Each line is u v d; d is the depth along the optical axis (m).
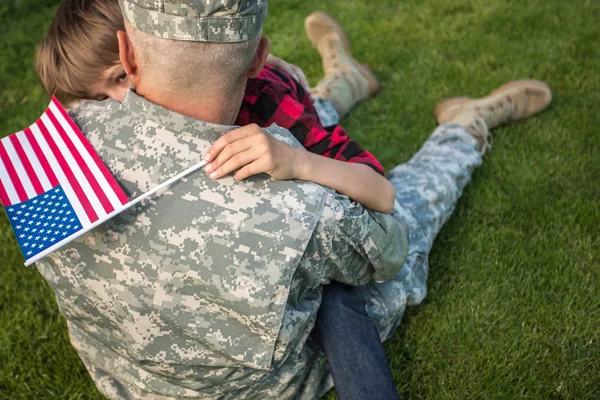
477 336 1.95
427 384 1.86
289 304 1.40
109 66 1.42
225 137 1.21
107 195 1.19
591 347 1.90
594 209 2.31
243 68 1.20
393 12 3.61
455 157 2.29
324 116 2.61
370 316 1.77
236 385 1.49
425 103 2.92
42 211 1.21
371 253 1.46
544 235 2.25
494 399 1.79
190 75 1.15
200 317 1.29
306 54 3.27
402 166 2.28
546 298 2.05
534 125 2.75
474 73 3.07
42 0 3.87
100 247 1.25
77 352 1.87
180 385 1.48
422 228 2.04
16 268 2.26
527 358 1.87
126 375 1.58
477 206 2.40
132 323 1.31
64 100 1.51
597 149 2.59
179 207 1.21
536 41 3.24
